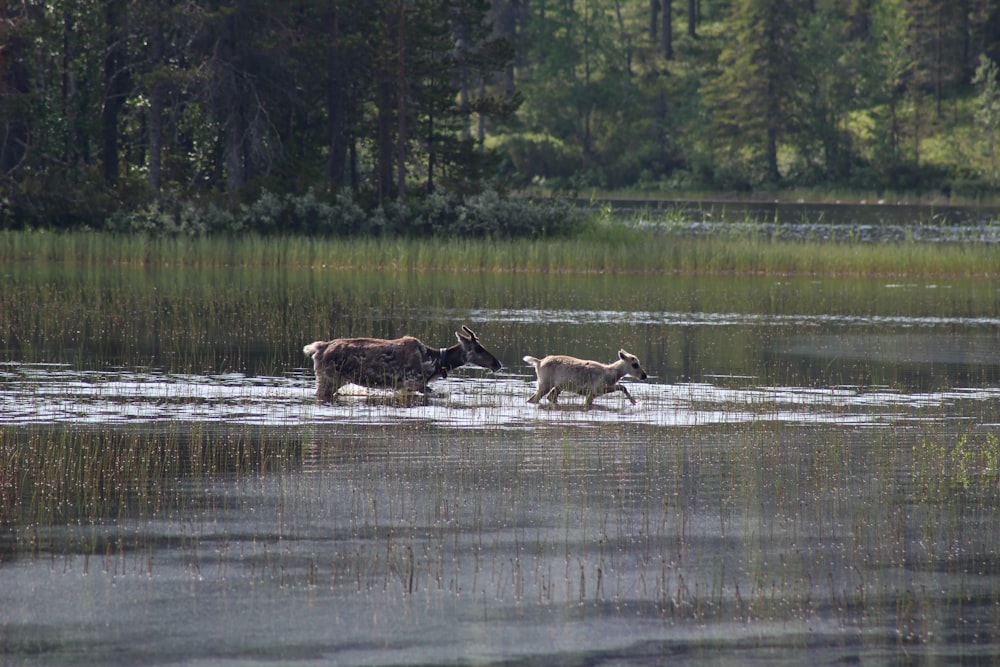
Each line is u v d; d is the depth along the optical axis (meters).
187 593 25.02
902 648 22.69
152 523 29.75
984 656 22.31
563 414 44.69
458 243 125.69
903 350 64.12
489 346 62.28
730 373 55.12
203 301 82.44
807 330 72.69
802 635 23.30
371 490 32.97
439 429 41.41
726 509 31.70
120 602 24.48
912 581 26.39
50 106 143.88
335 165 153.88
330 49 149.88
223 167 158.12
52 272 106.19
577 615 24.12
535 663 21.73
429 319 74.38
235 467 35.34
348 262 121.31
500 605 24.58
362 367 47.53
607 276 113.88
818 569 27.11
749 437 40.72
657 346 63.81
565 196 152.12
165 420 42.12
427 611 24.22
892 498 33.12
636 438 40.31
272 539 28.59
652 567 27.06
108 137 155.12
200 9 140.50
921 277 117.25
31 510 30.72
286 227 138.12
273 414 43.69
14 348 58.66
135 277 102.94
